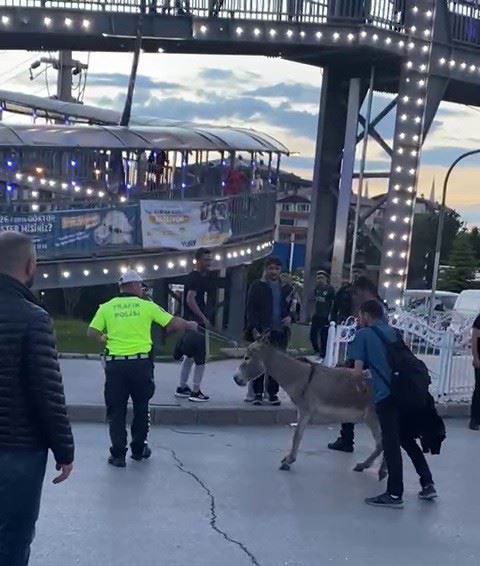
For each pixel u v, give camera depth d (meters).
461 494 8.23
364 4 21.41
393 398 7.55
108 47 23.34
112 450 8.48
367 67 24.02
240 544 6.32
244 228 22.77
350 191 23.34
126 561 5.83
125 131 22.33
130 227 20.06
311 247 24.59
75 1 20.75
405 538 6.73
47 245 18.92
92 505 7.08
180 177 23.08
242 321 23.94
